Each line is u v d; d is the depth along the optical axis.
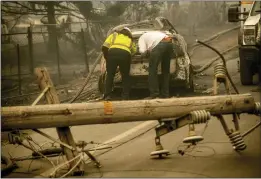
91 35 26.78
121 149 8.58
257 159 7.31
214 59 21.52
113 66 12.68
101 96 14.02
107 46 12.84
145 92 14.45
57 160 8.08
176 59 13.02
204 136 9.02
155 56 12.34
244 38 13.99
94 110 7.10
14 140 7.40
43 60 23.78
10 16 25.30
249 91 13.32
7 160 7.81
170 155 7.88
